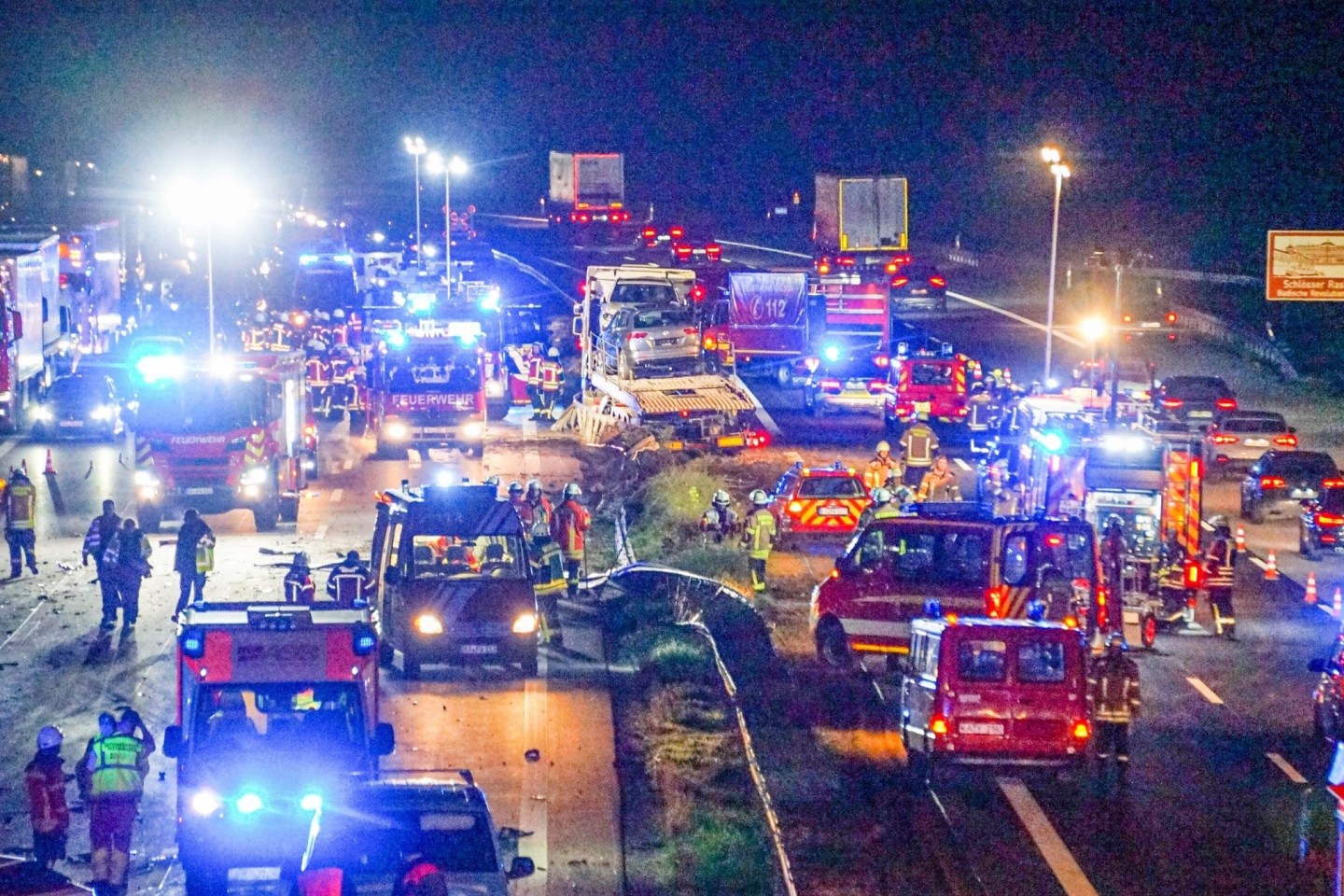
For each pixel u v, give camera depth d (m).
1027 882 52.34
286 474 123.38
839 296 191.50
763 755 66.19
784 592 102.12
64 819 53.91
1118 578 79.50
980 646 61.03
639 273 165.38
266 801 48.97
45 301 169.38
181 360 119.31
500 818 59.94
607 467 148.50
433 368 154.00
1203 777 65.19
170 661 83.50
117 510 129.12
